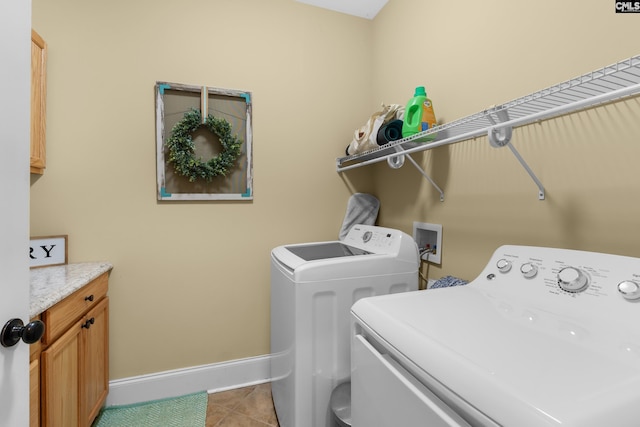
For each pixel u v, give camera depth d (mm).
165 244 1867
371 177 2301
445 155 1581
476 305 854
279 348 1576
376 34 2260
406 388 643
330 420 1354
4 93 623
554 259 906
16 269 662
